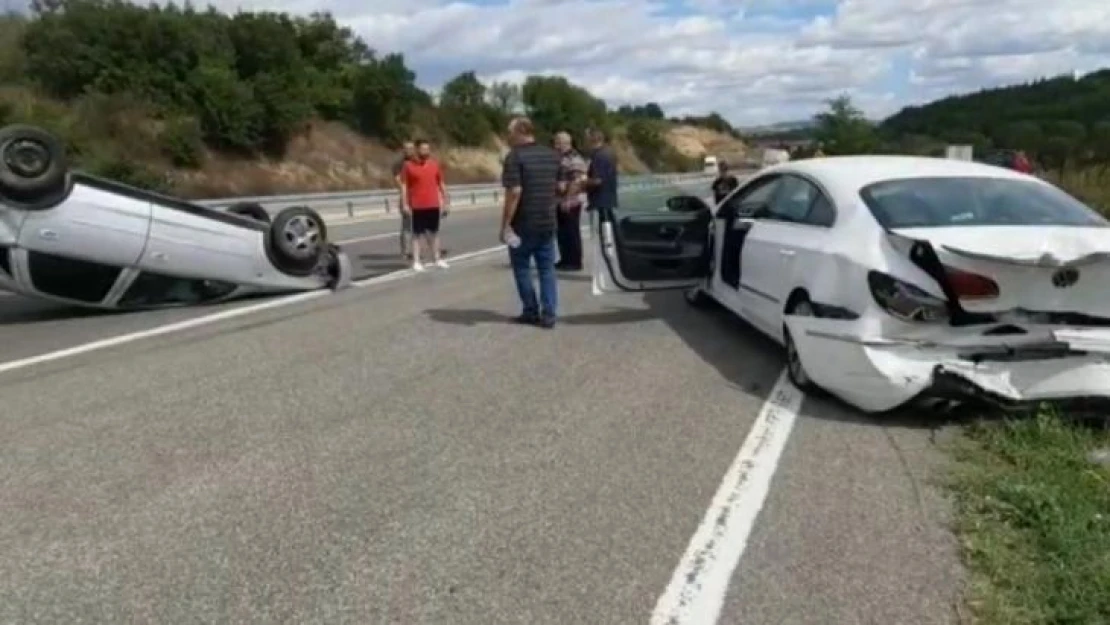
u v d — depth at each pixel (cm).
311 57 4375
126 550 358
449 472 441
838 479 433
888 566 345
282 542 365
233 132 3400
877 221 542
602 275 794
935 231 518
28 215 753
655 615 312
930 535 371
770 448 475
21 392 573
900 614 311
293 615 312
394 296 952
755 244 689
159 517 387
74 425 507
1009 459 456
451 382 602
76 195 777
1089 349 491
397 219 2347
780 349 698
